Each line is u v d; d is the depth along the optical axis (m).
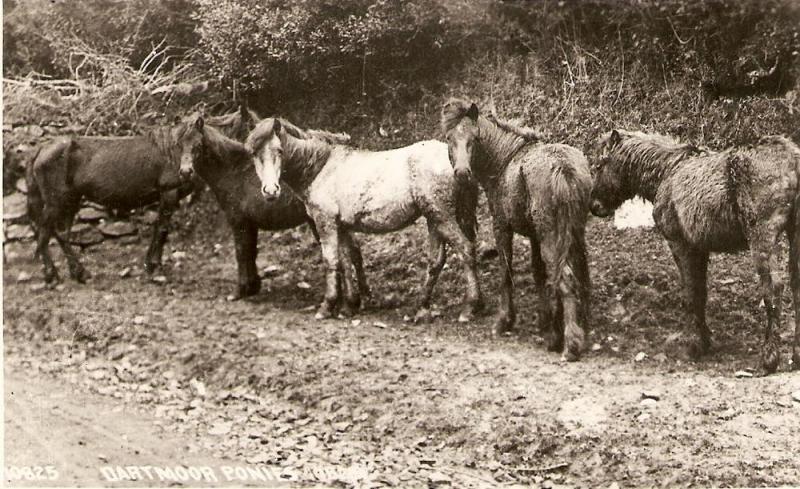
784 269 8.38
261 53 12.04
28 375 7.91
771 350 6.84
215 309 9.24
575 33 11.17
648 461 5.93
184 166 9.20
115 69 12.74
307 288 9.88
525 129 7.85
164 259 11.24
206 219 11.76
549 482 5.89
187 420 6.91
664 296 8.34
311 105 12.38
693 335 7.40
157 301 9.60
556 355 7.59
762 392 6.55
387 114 11.91
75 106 12.58
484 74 11.54
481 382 7.07
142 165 10.31
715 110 10.12
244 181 9.48
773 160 6.80
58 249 11.54
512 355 7.61
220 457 6.24
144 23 13.36
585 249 7.43
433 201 8.36
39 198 10.48
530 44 11.49
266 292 9.82
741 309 8.08
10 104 12.34
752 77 10.05
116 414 7.02
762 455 5.87
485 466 6.12
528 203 7.53
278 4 12.07
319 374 7.43
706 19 10.38
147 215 11.80
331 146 8.93
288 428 6.74
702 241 7.15
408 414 6.72
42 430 6.65
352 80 12.20
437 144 8.49
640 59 10.70
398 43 11.79
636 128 10.34
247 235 9.62
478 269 9.34
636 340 7.85
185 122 9.38
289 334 8.33
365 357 7.67
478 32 11.65
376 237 10.41
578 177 7.29
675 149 7.56
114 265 11.18
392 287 9.48
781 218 6.73
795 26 9.88
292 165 8.77
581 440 6.19
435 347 7.85
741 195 6.83
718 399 6.54
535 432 6.32
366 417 6.80
